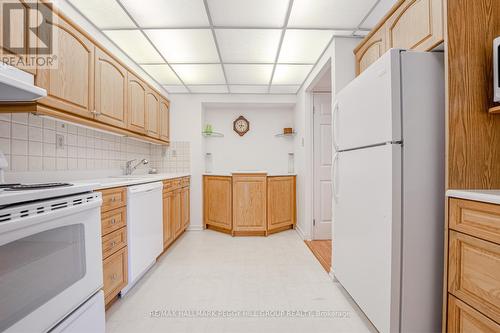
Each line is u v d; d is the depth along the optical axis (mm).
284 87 3436
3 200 650
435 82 1211
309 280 2027
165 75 2986
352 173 1568
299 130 3523
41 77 1297
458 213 1052
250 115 4152
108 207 1563
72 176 1942
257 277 2084
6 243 662
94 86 1755
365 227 1406
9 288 692
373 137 1329
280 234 3410
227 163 4133
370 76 1356
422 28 1308
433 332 1198
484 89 1133
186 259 2496
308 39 2164
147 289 1888
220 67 2754
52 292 832
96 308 1034
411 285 1189
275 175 3438
